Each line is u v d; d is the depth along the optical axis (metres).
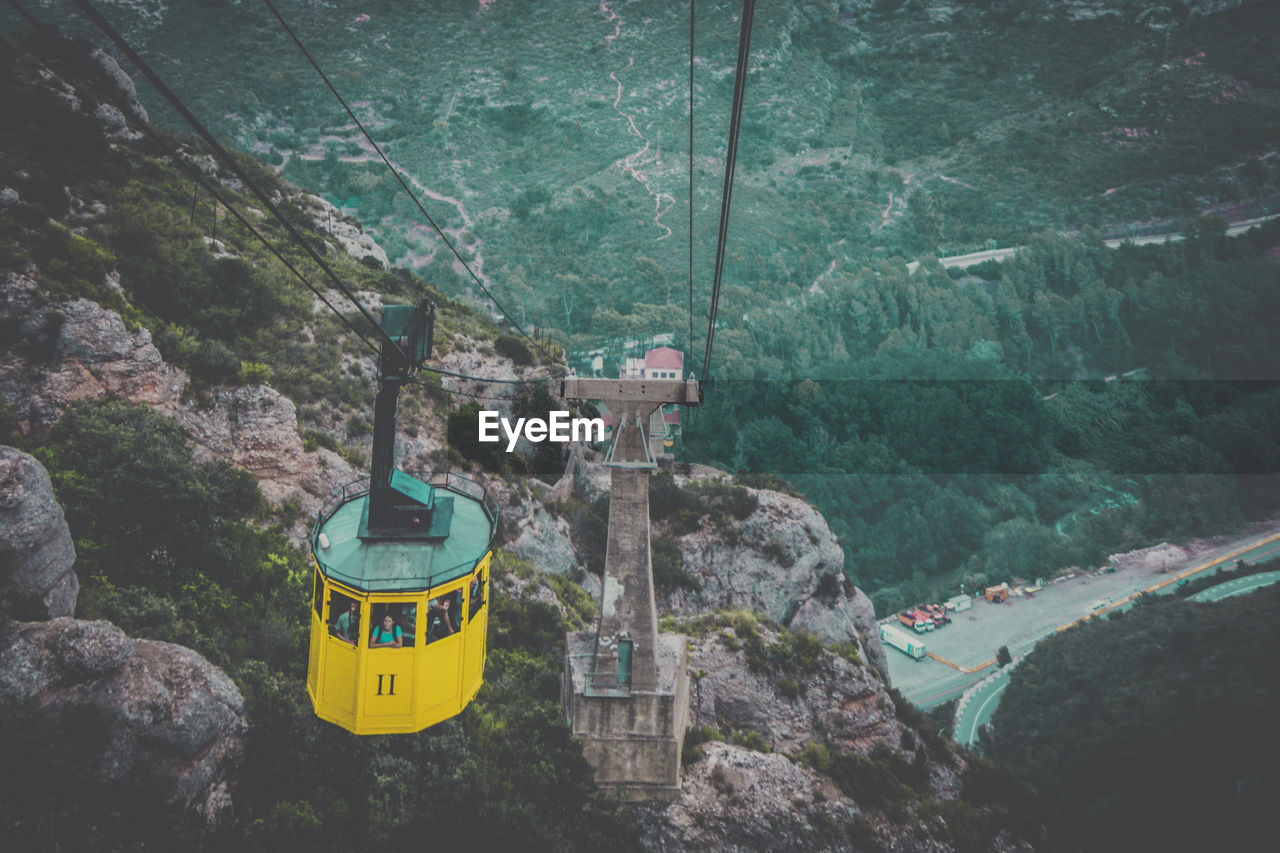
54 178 60.38
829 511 188.62
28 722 26.88
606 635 42.97
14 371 43.22
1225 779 88.94
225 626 39.06
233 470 46.56
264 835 31.84
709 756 47.38
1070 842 53.81
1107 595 170.25
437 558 14.63
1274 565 164.25
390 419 14.90
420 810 35.78
